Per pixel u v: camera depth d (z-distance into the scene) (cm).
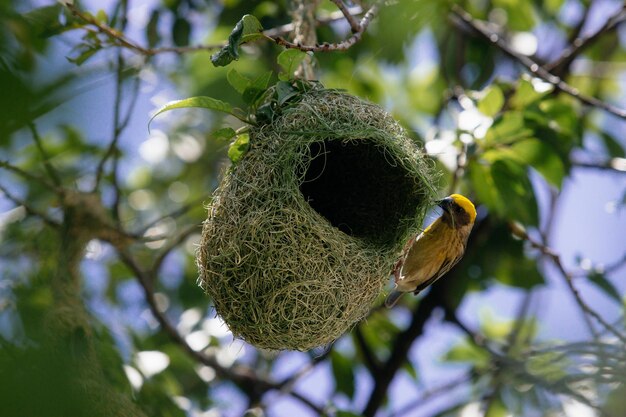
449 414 1172
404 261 906
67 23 851
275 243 727
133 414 901
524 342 1273
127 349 1021
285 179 743
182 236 1221
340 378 1255
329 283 739
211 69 1319
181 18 1267
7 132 429
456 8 1227
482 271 1286
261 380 1265
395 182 839
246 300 733
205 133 1478
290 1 1005
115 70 980
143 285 1205
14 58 446
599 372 937
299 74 835
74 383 474
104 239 1070
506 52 1191
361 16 1076
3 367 462
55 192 1053
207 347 1238
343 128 759
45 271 1102
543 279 1270
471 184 1151
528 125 1022
